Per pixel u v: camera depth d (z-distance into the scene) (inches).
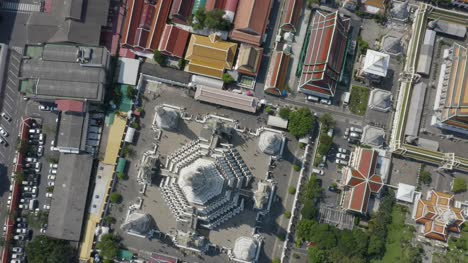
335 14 5521.7
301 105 5802.2
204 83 5757.9
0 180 5738.2
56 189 5649.6
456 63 5561.0
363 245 5418.3
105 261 5541.3
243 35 5723.4
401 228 5659.5
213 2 5738.2
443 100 5649.6
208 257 5570.9
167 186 5354.3
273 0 5910.4
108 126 5753.0
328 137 5610.2
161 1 5767.7
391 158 5762.8
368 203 5625.0
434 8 5762.8
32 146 5753.0
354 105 5816.9
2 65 5802.2
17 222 5674.2
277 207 5644.7
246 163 5639.8
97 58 5521.7
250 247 5315.0
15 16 5930.1
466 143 5816.9
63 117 5625.0
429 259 5625.0
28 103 5816.9
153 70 5772.6
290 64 5841.5
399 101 5792.3
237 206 5467.5
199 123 5689.0
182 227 5295.3
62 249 5428.2
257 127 5738.2
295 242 5620.1
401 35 5940.0
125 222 5428.2
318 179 5693.9
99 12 5713.6
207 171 4837.6
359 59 5856.3
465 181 5738.2
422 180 5723.4
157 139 5669.3
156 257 5497.1
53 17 5733.3
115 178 5679.1
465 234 5674.2
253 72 5679.1
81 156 5669.3
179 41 5723.4
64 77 5536.4
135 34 5772.6
